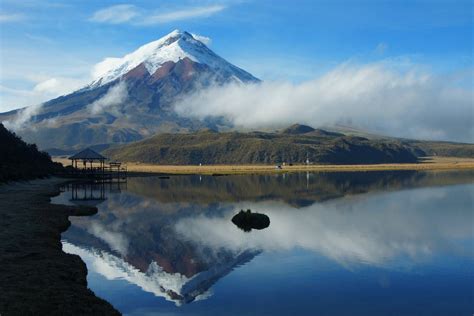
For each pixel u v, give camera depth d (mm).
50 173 146500
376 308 24469
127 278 30734
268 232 48562
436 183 123750
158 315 23609
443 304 24969
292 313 23875
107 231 49156
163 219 59312
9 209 55188
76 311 21562
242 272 32062
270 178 154875
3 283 24156
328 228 50344
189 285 29016
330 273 31484
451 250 38562
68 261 30906
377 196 87625
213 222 56500
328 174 181625
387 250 38750
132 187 115625
